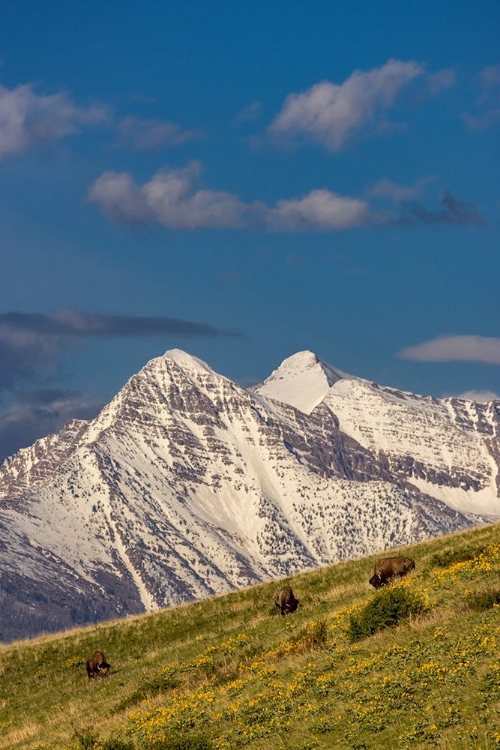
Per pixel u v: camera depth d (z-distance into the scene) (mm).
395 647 52312
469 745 37938
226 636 79875
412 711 43281
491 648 47281
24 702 81500
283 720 47906
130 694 68500
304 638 62500
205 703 55875
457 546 89500
